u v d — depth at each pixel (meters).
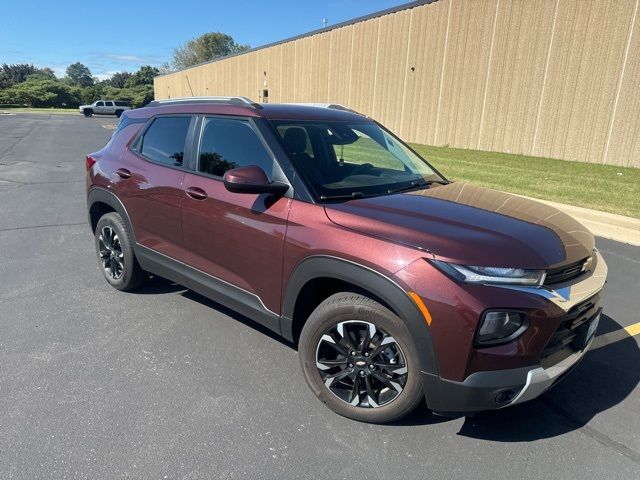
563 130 14.44
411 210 2.79
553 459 2.51
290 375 3.23
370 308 2.57
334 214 2.76
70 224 7.02
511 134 15.95
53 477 2.30
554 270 2.42
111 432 2.62
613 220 6.89
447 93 18.05
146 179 3.96
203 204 3.43
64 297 4.41
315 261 2.73
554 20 14.21
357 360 2.70
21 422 2.68
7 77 115.62
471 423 2.78
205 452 2.49
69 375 3.16
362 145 3.65
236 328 3.87
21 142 20.11
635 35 12.48
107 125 34.03
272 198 3.03
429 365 2.40
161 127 4.06
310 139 3.36
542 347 2.34
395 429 2.71
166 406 2.87
